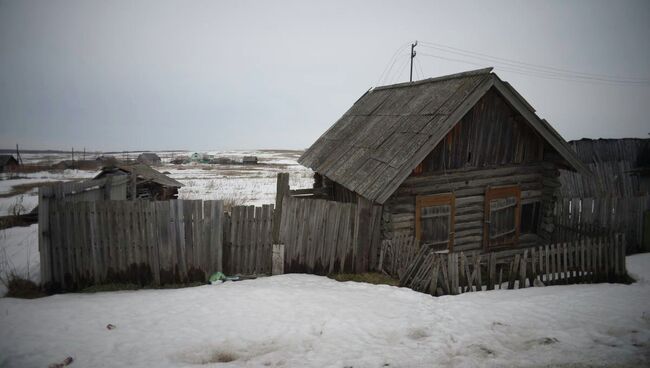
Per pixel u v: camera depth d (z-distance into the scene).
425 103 11.50
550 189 12.22
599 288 8.95
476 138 11.23
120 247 8.88
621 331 6.54
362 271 10.07
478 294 8.38
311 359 5.62
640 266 11.30
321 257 9.89
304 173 43.44
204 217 9.09
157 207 8.88
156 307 7.25
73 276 8.78
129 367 5.28
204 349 5.88
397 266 9.62
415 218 10.70
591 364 5.50
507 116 11.53
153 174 23.44
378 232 10.17
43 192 8.49
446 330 6.57
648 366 5.42
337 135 15.60
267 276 9.60
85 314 6.88
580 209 12.78
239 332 6.39
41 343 5.80
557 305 7.65
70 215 8.66
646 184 19.52
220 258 9.25
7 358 5.37
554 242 12.91
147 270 9.01
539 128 11.06
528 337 6.35
